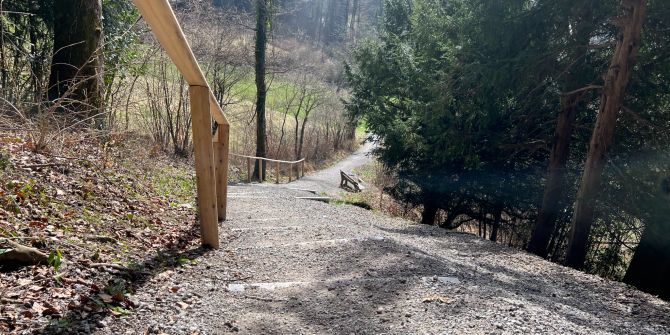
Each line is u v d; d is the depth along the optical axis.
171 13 3.49
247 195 11.36
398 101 16.38
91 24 8.69
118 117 11.06
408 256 5.14
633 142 10.66
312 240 5.86
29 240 3.67
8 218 4.02
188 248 5.07
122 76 11.71
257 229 6.47
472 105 11.55
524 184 14.45
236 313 3.34
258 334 3.02
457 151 12.38
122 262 3.97
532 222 15.33
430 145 13.05
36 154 5.96
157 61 15.43
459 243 7.72
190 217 6.79
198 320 3.14
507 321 3.37
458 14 11.38
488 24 10.18
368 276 4.34
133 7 12.80
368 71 16.55
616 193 10.97
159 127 15.79
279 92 31.42
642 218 10.22
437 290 3.94
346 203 13.25
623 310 4.82
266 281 4.18
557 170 11.37
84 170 6.38
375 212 12.34
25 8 10.74
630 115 9.91
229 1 23.05
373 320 3.28
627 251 13.62
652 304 5.25
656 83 10.12
